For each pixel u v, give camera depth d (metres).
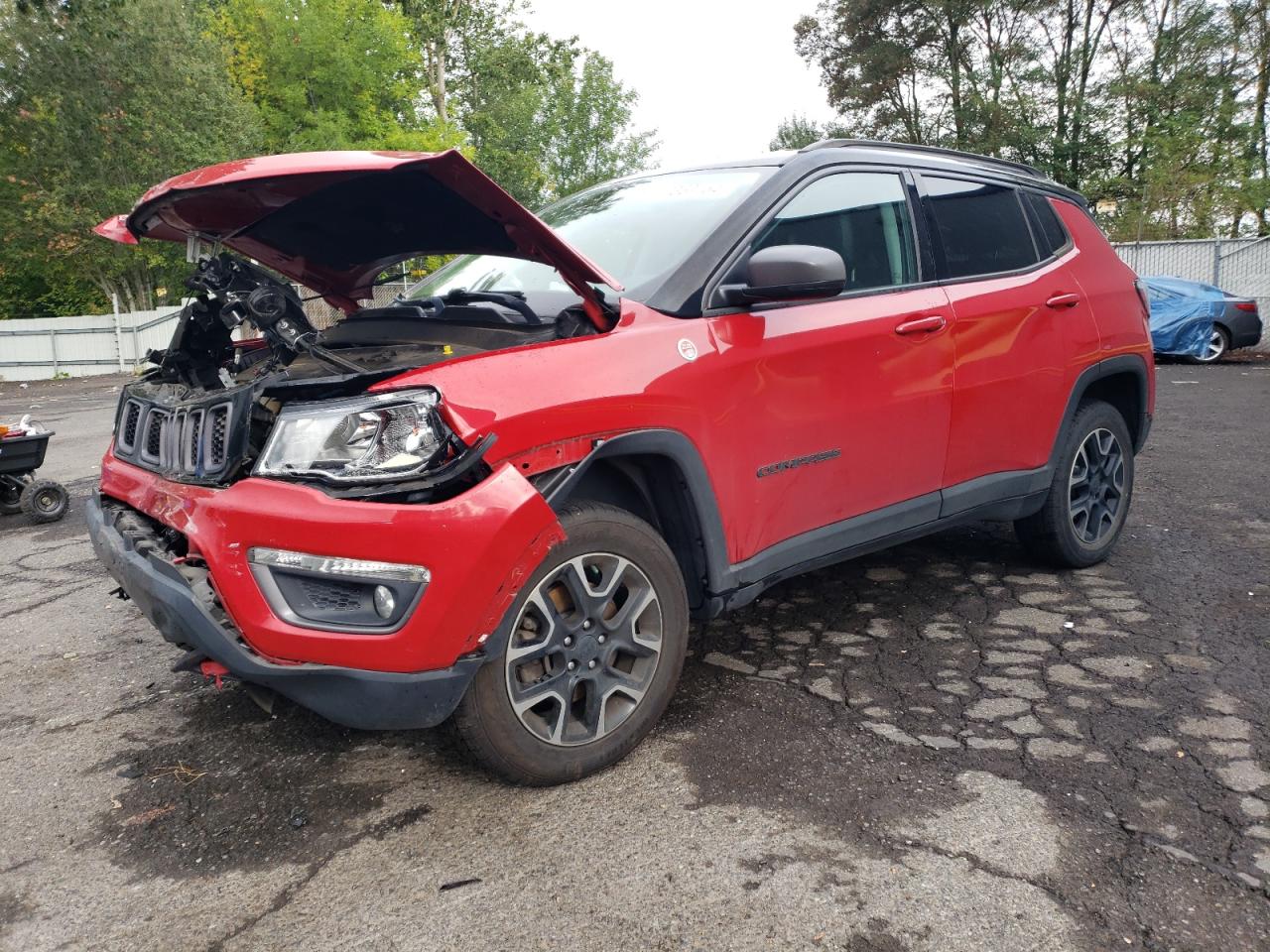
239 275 2.97
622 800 2.65
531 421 2.50
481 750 2.58
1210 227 25.12
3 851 2.54
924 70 35.38
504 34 37.50
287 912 2.23
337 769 2.91
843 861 2.34
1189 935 2.05
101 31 25.06
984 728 3.02
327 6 31.42
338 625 2.38
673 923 2.13
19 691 3.62
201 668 2.64
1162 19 32.34
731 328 3.03
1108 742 2.91
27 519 6.84
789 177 3.38
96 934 2.18
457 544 2.33
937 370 3.62
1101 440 4.54
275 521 2.37
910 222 3.71
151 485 2.85
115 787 2.85
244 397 2.53
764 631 3.92
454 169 2.38
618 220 3.54
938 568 4.68
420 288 3.93
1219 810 2.52
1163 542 5.03
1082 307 4.27
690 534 3.00
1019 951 2.01
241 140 27.50
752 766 2.82
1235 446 7.73
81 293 32.44
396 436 2.38
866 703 3.23
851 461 3.38
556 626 2.65
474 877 2.33
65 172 26.22
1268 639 3.67
